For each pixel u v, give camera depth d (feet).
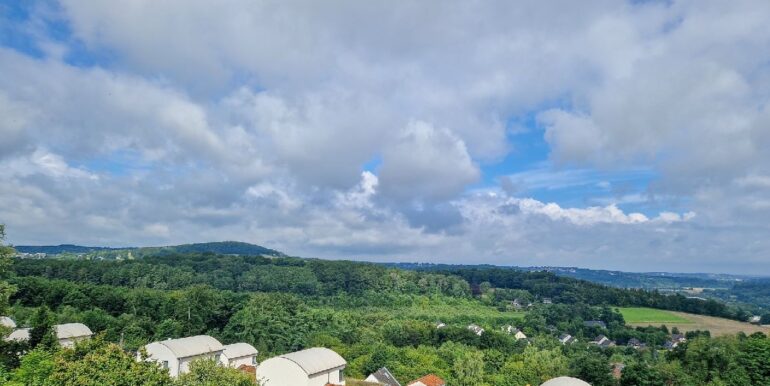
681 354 332.60
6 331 169.27
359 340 455.22
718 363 304.30
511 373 381.40
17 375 137.59
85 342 130.00
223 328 439.22
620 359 448.65
